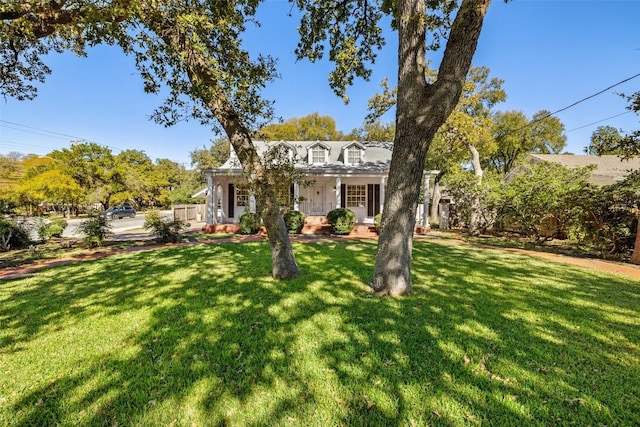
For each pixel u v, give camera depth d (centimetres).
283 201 593
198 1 472
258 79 555
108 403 219
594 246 934
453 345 303
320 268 639
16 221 1056
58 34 527
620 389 235
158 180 3619
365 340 312
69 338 324
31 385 241
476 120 1381
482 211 1366
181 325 353
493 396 225
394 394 226
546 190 1059
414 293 470
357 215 1653
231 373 254
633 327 353
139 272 622
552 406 215
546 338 321
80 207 3042
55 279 580
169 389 234
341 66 715
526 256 831
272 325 350
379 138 3198
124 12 358
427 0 516
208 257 779
